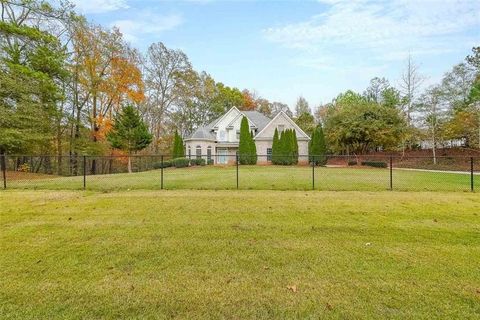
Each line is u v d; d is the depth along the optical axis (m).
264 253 3.74
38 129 17.98
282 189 9.27
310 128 43.00
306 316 2.34
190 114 40.47
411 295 2.66
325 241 4.21
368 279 2.99
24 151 19.06
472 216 5.67
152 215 5.70
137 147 25.06
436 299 2.59
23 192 8.66
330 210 6.13
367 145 28.28
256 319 2.31
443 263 3.41
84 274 3.12
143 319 2.31
